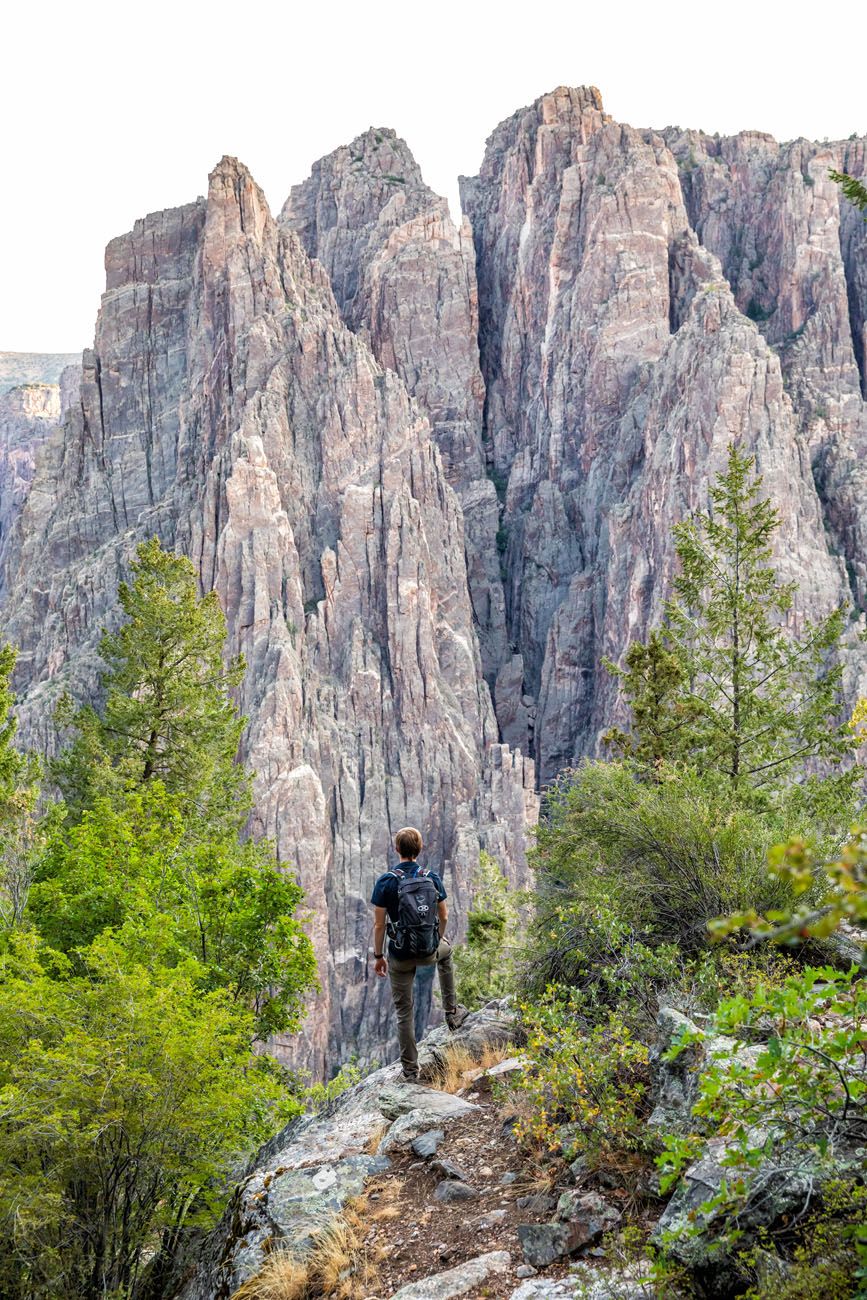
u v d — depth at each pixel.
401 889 8.57
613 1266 4.88
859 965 4.01
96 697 110.69
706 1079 4.23
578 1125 6.01
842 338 137.88
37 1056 8.94
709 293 122.44
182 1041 9.15
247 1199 7.13
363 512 119.88
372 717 111.12
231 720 33.03
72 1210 9.16
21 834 23.33
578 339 139.38
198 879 16.69
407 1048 8.56
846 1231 3.90
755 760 22.75
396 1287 5.50
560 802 13.27
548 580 134.75
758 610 23.09
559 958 8.73
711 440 108.19
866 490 111.06
